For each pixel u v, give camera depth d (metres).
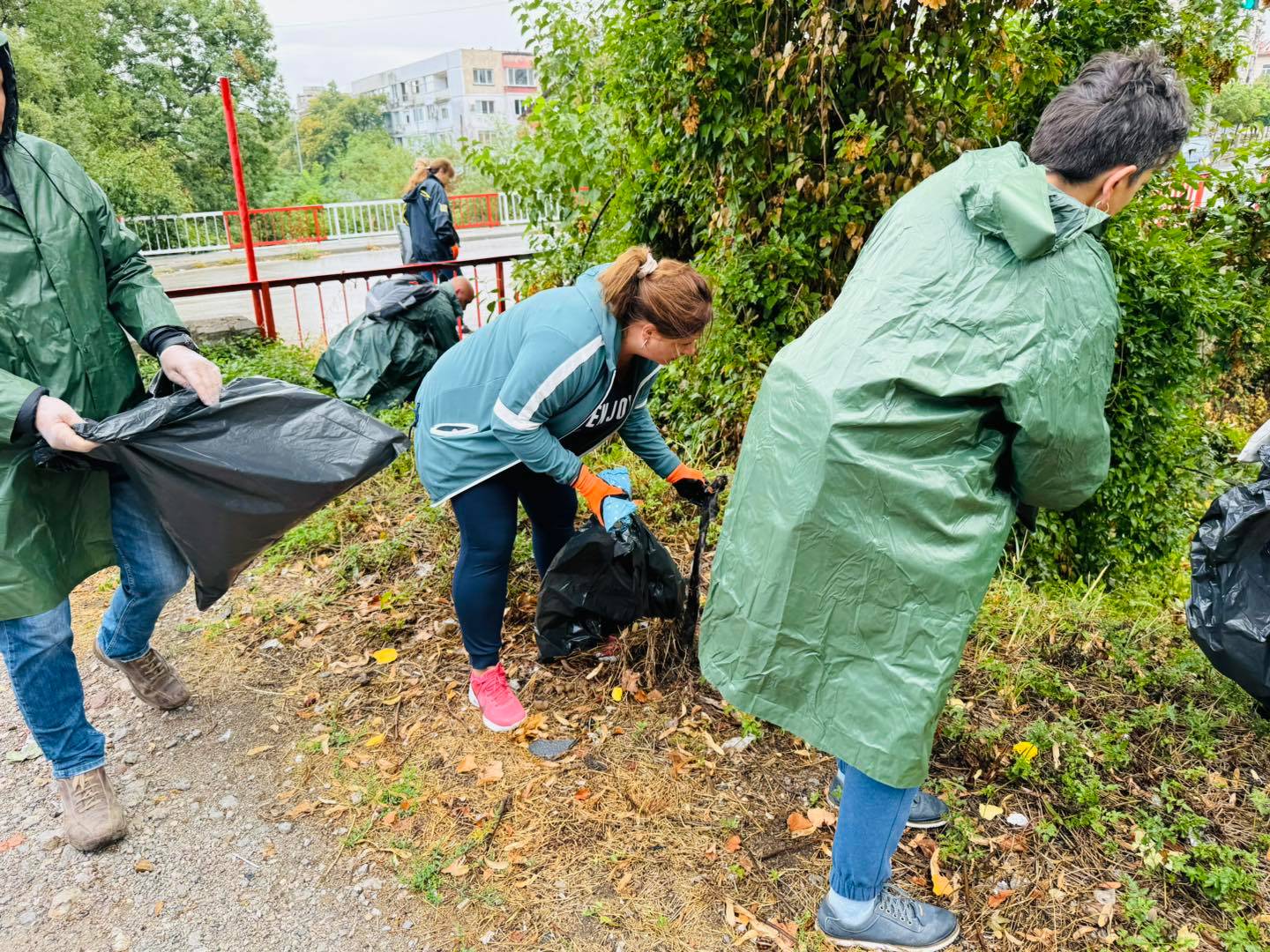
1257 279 5.32
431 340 5.54
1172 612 3.70
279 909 2.08
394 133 93.69
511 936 1.98
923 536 1.55
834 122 4.00
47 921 2.05
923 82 3.90
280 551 3.75
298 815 2.36
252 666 3.01
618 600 2.70
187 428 2.15
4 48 1.87
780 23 3.83
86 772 2.27
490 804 2.37
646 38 4.23
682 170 4.63
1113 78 1.53
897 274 1.56
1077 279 1.51
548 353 2.14
